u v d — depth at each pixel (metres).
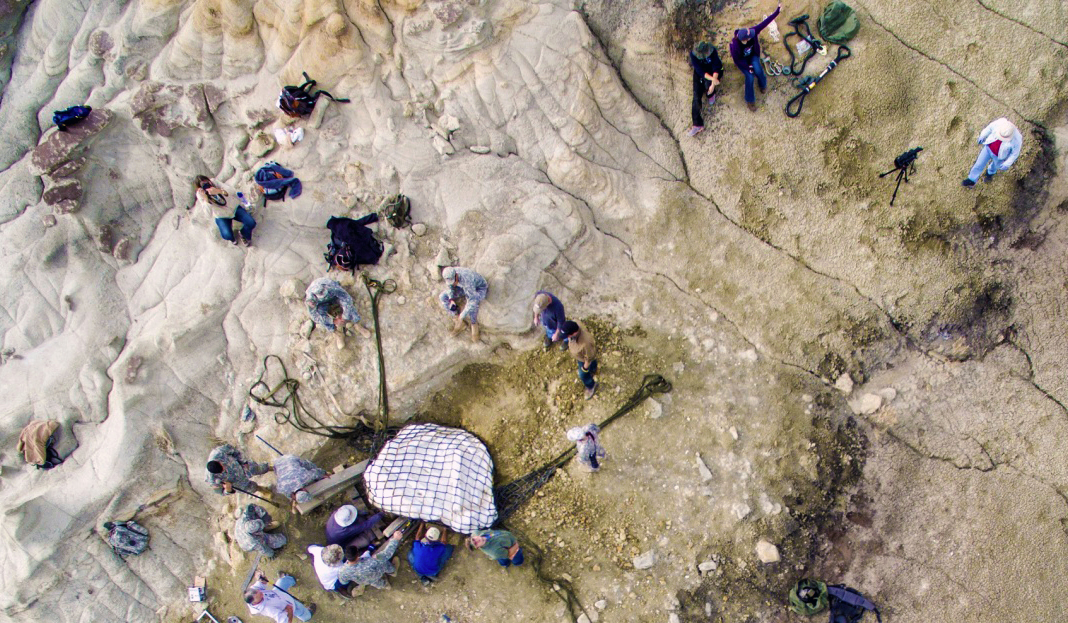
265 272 10.72
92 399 10.96
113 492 10.49
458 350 10.64
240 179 10.85
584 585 10.02
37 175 11.08
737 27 10.79
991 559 9.88
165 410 10.67
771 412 10.31
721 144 11.01
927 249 10.48
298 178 10.66
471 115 10.45
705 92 10.48
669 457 10.25
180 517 10.91
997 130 9.39
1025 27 10.51
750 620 9.80
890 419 10.28
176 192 11.34
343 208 10.72
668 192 11.10
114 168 11.16
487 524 10.03
